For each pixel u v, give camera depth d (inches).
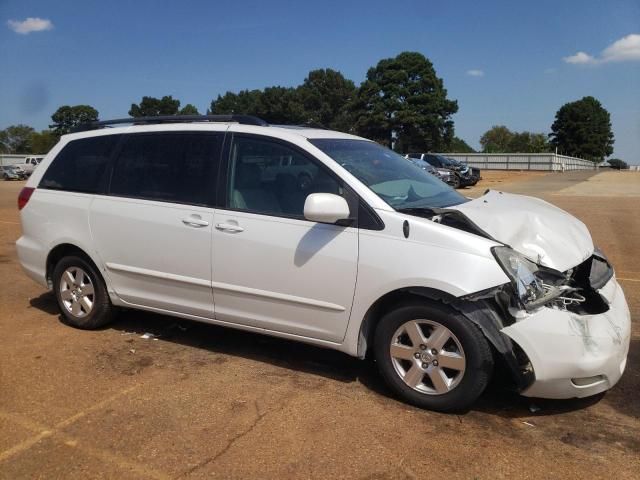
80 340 192.2
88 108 3376.0
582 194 845.2
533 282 134.6
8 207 663.8
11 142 3777.1
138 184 185.2
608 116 3919.8
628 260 328.5
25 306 232.5
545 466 119.9
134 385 157.0
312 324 156.5
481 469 118.6
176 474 116.2
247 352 182.9
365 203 148.6
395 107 2517.2
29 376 162.6
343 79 3250.5
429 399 142.5
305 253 153.0
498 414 142.5
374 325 153.6
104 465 119.2
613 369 135.7
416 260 139.4
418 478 115.4
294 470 117.6
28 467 118.3
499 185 1171.9
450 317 137.0
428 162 1115.3
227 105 3385.8
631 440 130.4
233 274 165.0
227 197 167.6
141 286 185.3
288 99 2967.5
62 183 203.0
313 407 145.0
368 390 155.6
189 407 144.3
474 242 136.7
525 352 132.0
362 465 119.6
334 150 165.6
